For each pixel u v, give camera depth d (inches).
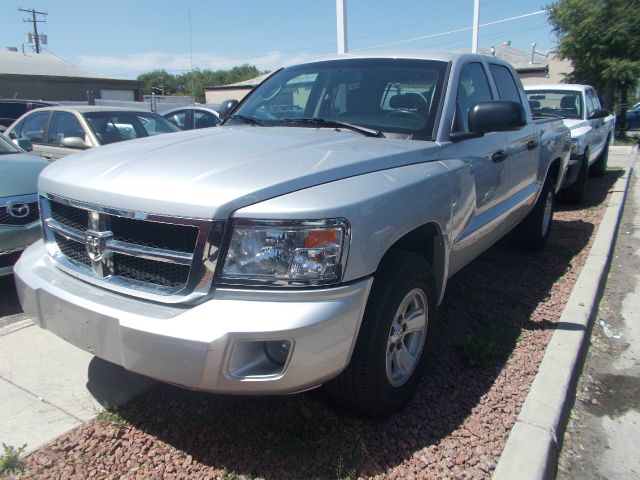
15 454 100.7
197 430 111.1
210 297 91.6
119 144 128.0
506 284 199.3
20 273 117.3
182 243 93.3
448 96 140.4
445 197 122.7
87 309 99.2
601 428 125.2
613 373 149.0
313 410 118.1
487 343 145.0
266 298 90.4
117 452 104.5
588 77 887.1
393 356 114.7
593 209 339.6
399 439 109.8
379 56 159.9
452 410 120.1
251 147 113.9
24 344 144.5
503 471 101.1
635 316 186.4
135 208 96.0
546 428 113.3
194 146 115.6
